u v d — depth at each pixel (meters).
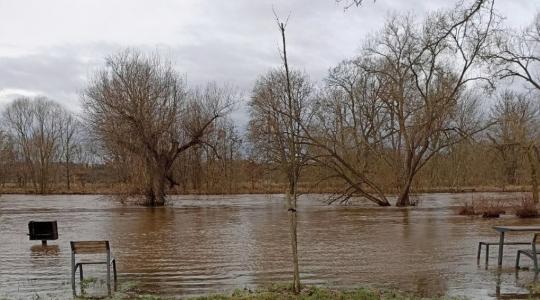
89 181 88.19
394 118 46.22
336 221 30.98
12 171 83.50
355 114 53.22
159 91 48.38
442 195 53.56
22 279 14.01
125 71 47.28
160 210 41.81
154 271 15.09
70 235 25.06
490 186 48.28
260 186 63.62
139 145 47.34
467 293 11.65
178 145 49.94
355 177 45.06
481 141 41.47
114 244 21.42
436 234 23.89
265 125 44.22
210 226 28.83
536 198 36.50
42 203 52.59
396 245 20.25
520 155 41.91
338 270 14.91
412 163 43.06
